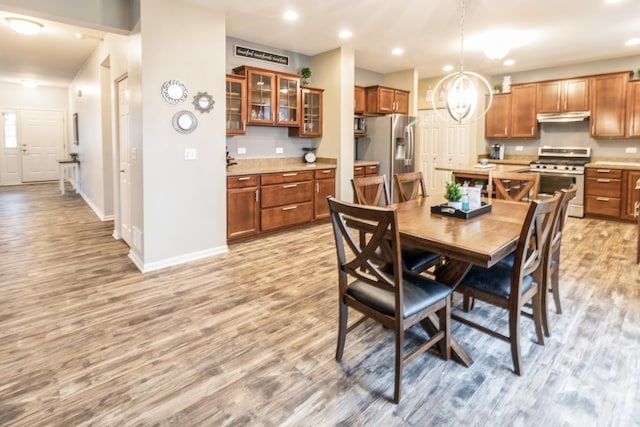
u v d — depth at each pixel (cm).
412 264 255
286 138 570
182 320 265
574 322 259
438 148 775
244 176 444
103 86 554
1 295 304
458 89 357
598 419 171
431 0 361
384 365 212
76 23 334
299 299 299
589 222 568
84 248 434
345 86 541
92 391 191
